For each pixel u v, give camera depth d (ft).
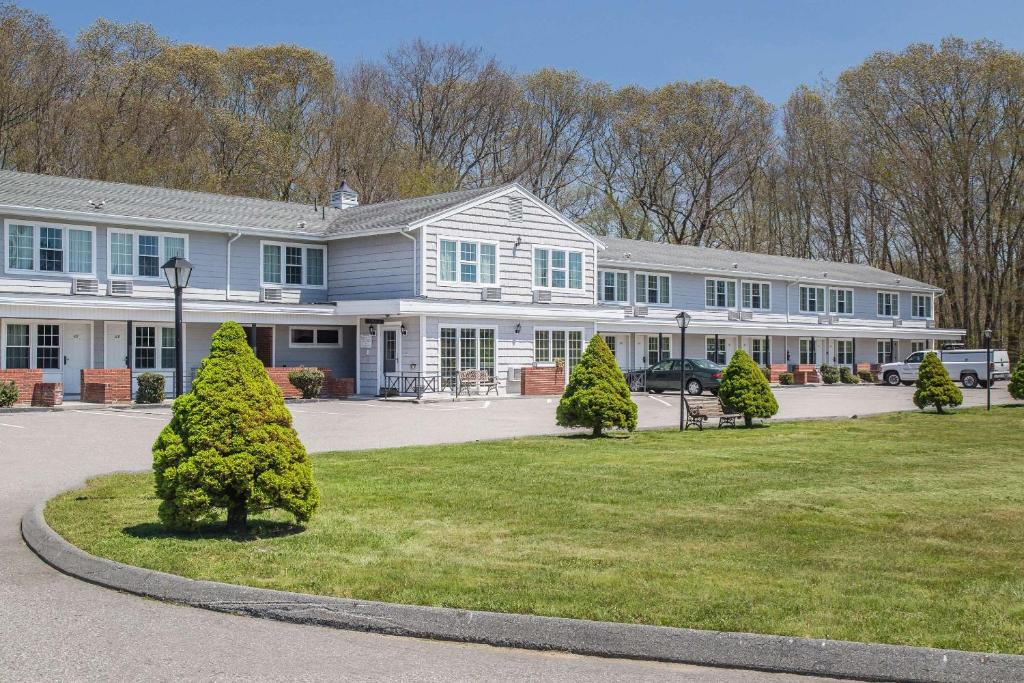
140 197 107.45
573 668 20.57
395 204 124.88
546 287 121.49
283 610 23.90
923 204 206.39
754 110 223.51
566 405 67.26
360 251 114.93
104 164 157.07
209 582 25.40
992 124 195.93
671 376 131.44
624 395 67.46
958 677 19.25
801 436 69.21
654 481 45.19
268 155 174.70
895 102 202.08
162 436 31.55
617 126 219.82
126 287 98.68
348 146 190.70
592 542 31.24
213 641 22.21
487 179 214.48
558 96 216.54
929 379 94.68
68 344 97.09
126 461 51.49
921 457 56.29
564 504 38.55
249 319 103.14
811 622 22.25
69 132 157.07
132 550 29.43
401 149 201.98
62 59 156.15
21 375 88.07
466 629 22.35
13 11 151.33
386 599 24.31
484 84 210.18
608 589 25.14
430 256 108.68
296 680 19.70
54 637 22.40
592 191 223.71
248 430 31.19
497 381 114.01
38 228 93.25
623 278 142.72
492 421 79.25
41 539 30.83
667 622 22.29
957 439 67.56
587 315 123.65
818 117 223.30
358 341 113.19
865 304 183.42
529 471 48.16
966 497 41.27
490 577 26.45
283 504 31.71
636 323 137.59
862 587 25.49
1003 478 47.29
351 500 39.04
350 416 83.35
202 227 104.32
